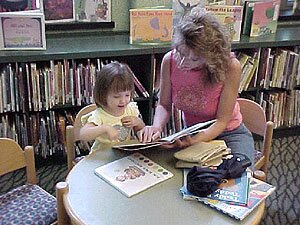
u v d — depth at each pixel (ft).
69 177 4.97
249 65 9.23
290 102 10.11
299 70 9.78
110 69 5.90
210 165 5.09
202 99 5.98
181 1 8.82
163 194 4.70
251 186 4.79
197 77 5.82
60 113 8.69
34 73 7.89
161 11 8.36
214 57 5.37
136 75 9.11
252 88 9.57
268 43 9.18
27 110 8.14
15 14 7.57
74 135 6.45
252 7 9.23
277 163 9.26
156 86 8.84
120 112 6.15
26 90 7.98
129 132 6.22
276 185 8.47
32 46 7.82
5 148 5.41
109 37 8.98
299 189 8.38
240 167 4.97
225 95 5.84
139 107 9.34
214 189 4.64
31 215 5.28
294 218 7.54
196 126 5.49
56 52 7.80
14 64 7.79
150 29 8.43
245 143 6.18
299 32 10.09
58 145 8.65
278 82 9.75
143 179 4.93
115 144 5.77
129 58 8.88
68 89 8.27
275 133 10.39
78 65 8.20
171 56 6.04
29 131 8.34
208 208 4.47
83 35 8.98
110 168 5.13
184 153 5.21
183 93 6.08
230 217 4.34
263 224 7.34
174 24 8.89
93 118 6.07
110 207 4.48
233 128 6.34
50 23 8.68
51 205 5.46
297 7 10.72
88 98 8.44
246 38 9.32
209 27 5.29
